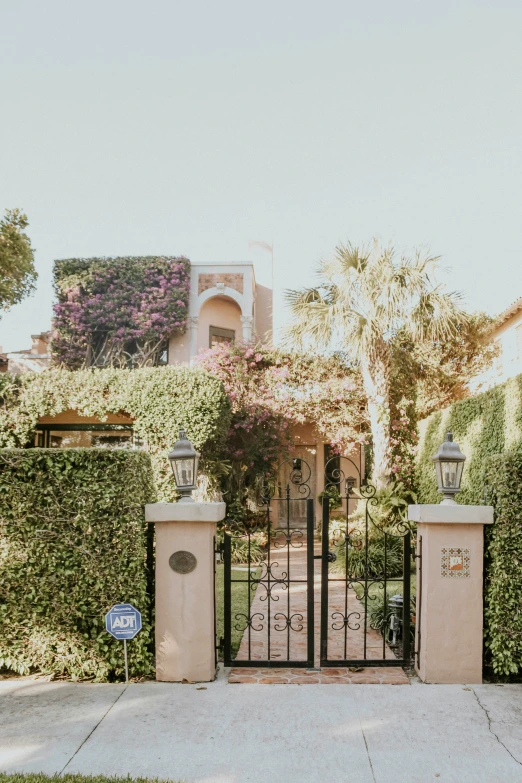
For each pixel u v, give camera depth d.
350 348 13.12
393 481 13.62
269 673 5.28
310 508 5.52
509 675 5.17
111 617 5.04
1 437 12.30
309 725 4.20
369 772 3.57
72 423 14.20
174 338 19.31
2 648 5.20
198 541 5.20
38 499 5.22
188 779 3.49
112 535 5.20
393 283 12.67
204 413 12.12
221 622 7.07
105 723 4.26
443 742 3.94
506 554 5.04
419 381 15.42
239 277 19.61
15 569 5.20
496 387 8.59
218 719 4.31
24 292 14.45
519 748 3.85
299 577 10.09
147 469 5.65
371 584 9.23
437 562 5.09
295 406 15.71
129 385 12.20
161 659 5.15
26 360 19.08
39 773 3.54
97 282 19.00
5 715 4.41
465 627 5.05
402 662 5.41
